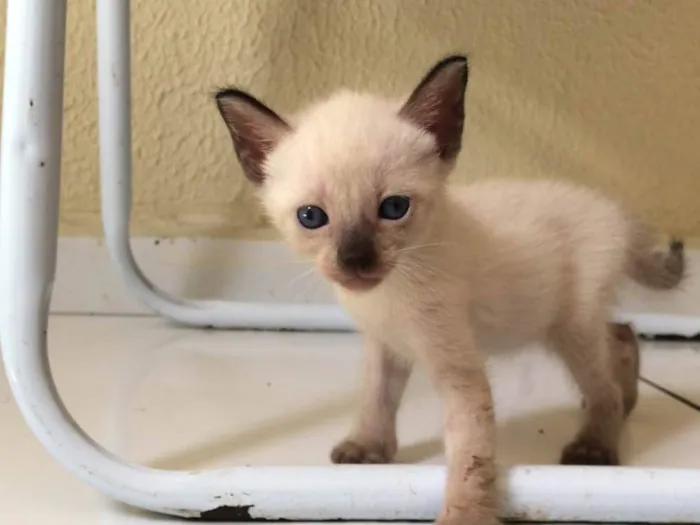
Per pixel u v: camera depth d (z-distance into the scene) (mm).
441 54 781
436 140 491
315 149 472
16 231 433
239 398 614
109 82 699
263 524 456
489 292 512
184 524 454
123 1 688
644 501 449
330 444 536
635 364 593
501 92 789
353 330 775
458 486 451
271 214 504
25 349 441
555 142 796
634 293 754
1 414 569
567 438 555
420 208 473
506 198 556
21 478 490
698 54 782
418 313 479
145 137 791
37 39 422
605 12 776
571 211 563
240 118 509
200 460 511
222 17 775
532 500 454
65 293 806
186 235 805
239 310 773
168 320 797
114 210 730
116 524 451
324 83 787
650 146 796
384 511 454
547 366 671
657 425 575
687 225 801
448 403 474
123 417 574
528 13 776
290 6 773
